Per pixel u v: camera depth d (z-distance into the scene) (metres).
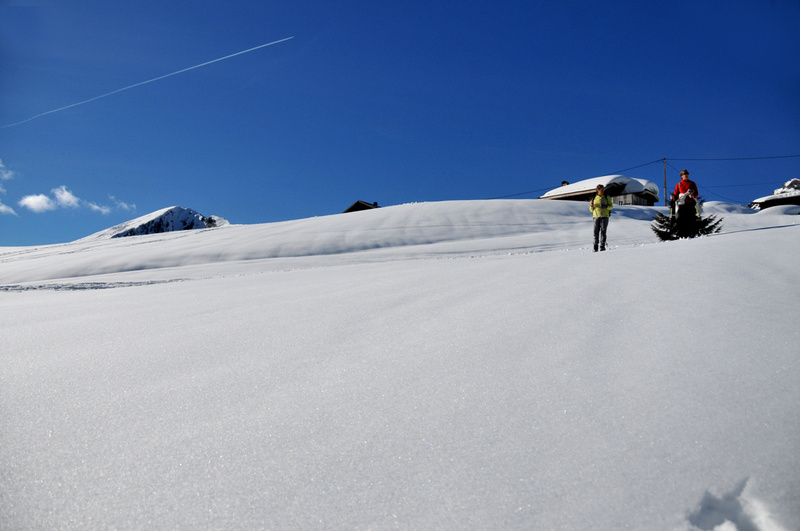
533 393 1.88
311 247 22.25
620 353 2.21
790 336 2.18
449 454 1.50
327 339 2.89
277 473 1.46
